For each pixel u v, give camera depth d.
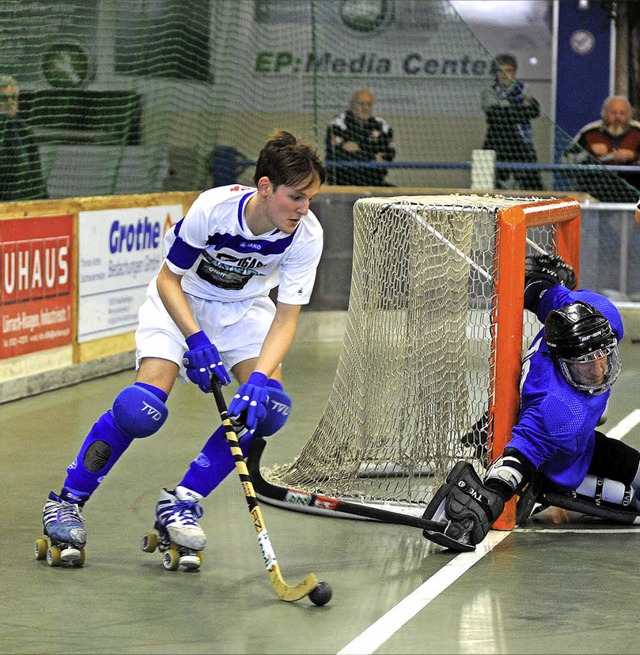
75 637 7.80
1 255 15.87
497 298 10.39
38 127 19.88
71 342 17.50
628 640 7.79
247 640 7.73
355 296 11.80
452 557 9.66
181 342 9.38
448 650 7.58
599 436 10.75
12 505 11.29
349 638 7.78
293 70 25.89
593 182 23.89
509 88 24.75
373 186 24.27
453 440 11.11
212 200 8.84
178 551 9.23
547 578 9.11
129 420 9.12
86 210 17.52
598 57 28.89
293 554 9.75
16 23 19.16
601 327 9.69
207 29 23.53
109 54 21.08
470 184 24.55
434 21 26.05
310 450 11.95
